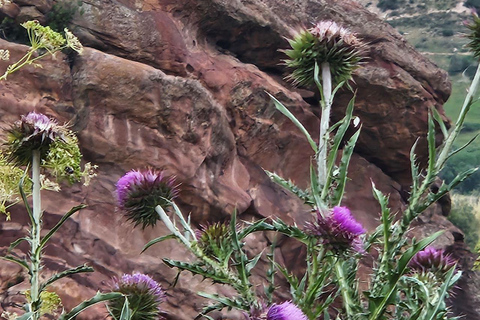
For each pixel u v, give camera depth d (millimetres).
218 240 3881
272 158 18266
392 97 20531
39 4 15414
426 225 21859
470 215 33281
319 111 19734
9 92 13922
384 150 20953
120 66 14984
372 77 20281
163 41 16656
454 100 66562
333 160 3812
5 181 4590
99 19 15914
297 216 17562
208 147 16078
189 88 15750
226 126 16875
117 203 4289
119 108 14828
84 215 13867
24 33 15289
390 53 20891
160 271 14023
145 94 15062
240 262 3652
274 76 19641
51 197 13672
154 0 17469
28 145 3881
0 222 12703
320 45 4656
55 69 14484
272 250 3779
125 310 3090
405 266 3268
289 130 18562
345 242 3486
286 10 20469
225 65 18062
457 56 72875
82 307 3139
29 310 3279
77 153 4043
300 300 3582
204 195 15633
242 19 18484
